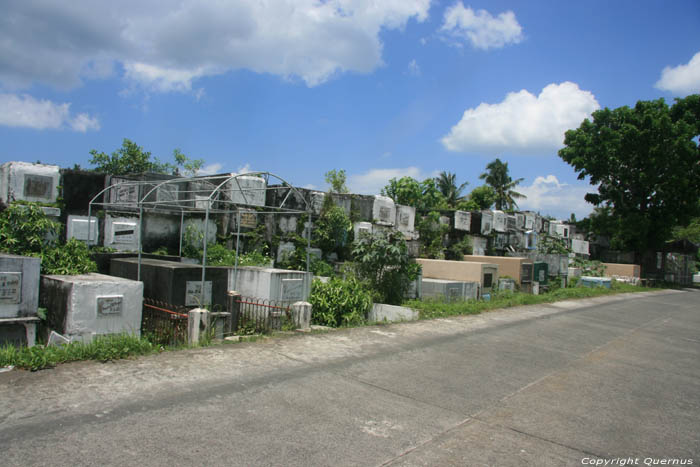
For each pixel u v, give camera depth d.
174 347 6.29
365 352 6.68
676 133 28.05
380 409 4.51
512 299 14.77
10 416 3.64
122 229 12.99
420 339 7.93
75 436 3.41
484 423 4.40
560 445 4.01
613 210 32.75
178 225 14.12
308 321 8.45
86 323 6.83
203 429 3.71
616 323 12.17
